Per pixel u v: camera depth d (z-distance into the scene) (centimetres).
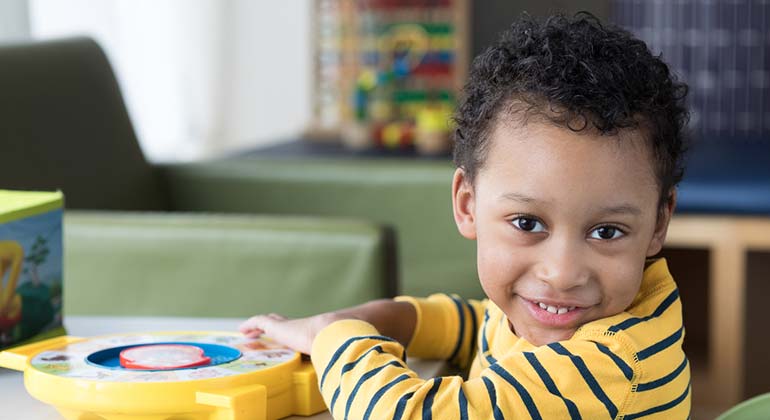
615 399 83
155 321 127
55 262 116
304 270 178
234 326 124
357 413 86
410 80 334
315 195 240
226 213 244
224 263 180
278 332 101
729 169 288
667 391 86
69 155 211
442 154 294
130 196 228
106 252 183
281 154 293
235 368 92
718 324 258
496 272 88
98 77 227
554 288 85
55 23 301
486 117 89
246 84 394
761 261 286
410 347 110
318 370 92
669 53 353
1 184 192
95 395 86
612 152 83
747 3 348
